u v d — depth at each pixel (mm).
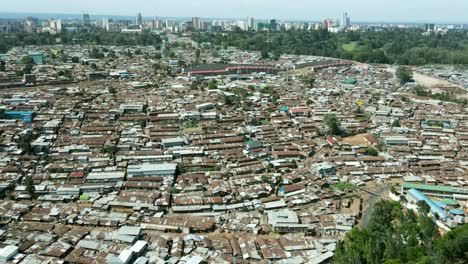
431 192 170375
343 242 133875
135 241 131375
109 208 155625
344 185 182000
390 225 142000
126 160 198375
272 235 141125
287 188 172500
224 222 147000
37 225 140375
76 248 126938
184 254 125938
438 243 126500
